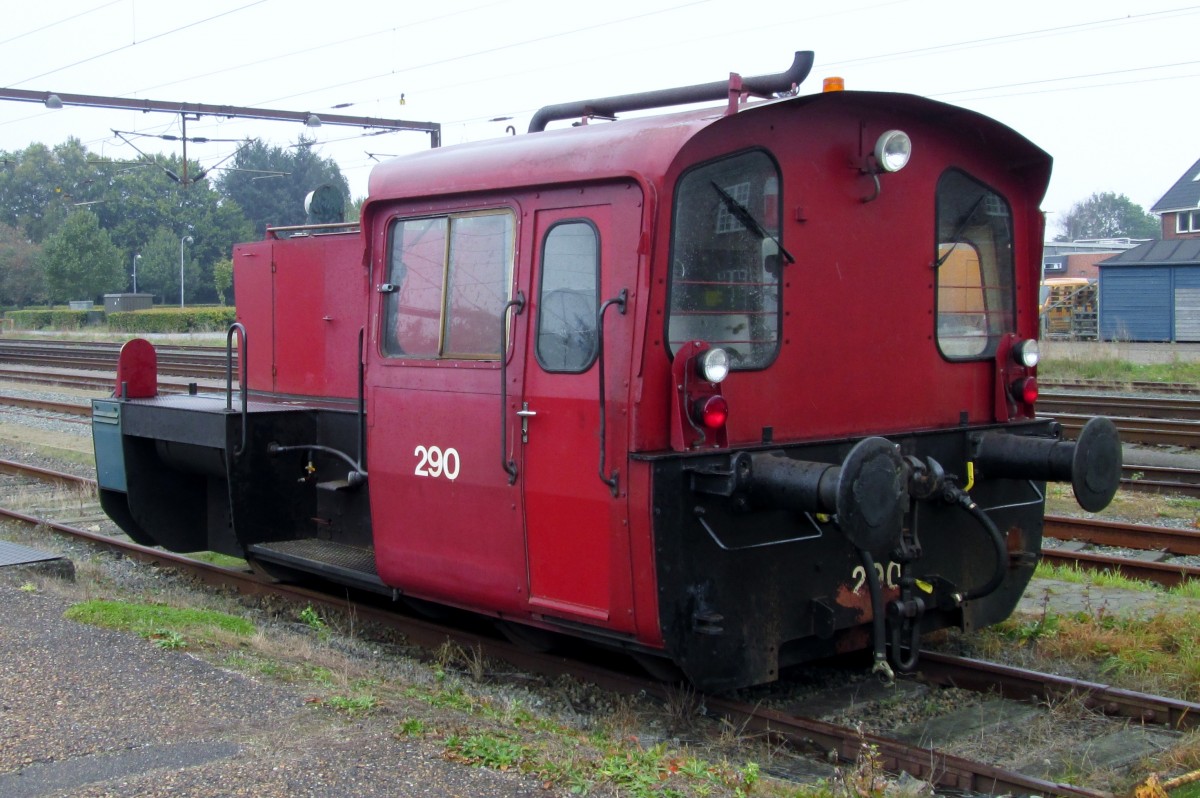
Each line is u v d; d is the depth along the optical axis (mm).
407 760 4270
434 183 6199
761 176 5555
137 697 4934
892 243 6172
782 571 5617
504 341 5664
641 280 5098
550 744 4598
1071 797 4559
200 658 5547
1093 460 6016
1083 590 7832
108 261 61688
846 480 4934
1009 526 6793
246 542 7742
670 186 5090
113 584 8195
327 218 8938
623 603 5227
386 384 6531
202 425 7801
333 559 7344
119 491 8672
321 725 4637
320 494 8055
